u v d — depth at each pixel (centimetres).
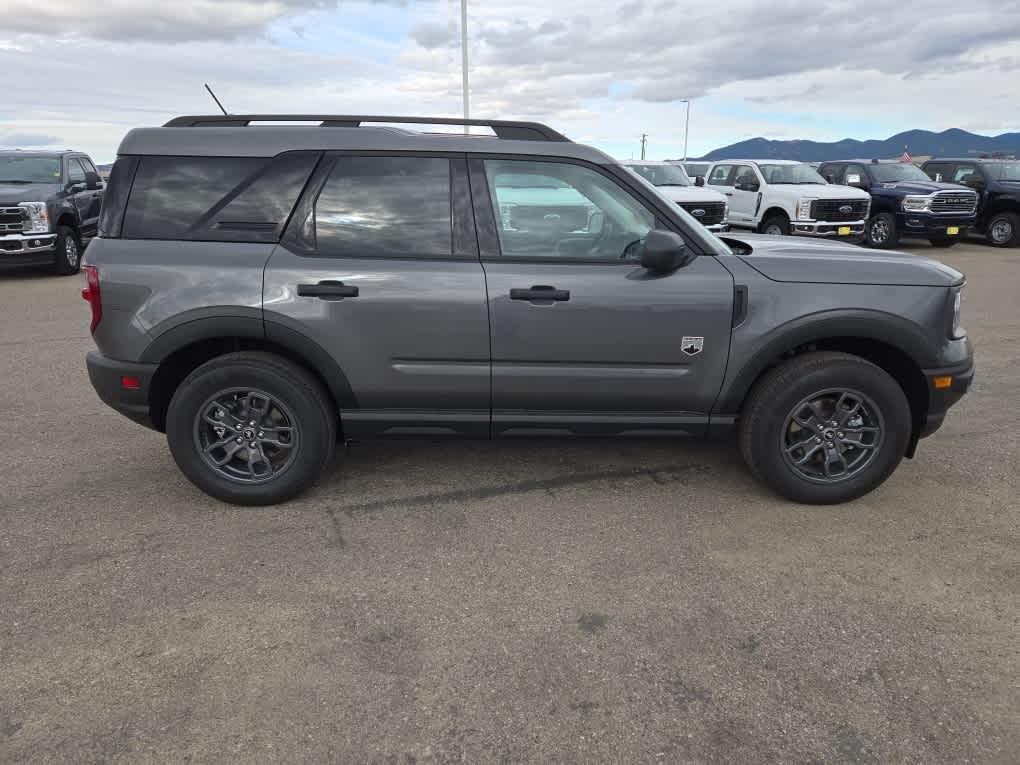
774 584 297
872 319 340
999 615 275
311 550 325
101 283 341
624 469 412
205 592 292
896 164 1627
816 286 343
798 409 350
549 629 268
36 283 1119
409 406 358
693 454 434
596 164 350
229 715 225
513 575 305
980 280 1102
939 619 273
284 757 208
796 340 343
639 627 269
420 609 281
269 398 350
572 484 393
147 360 345
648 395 354
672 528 344
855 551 322
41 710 227
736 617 275
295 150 347
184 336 341
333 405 369
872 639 261
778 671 245
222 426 356
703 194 1373
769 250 381
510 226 349
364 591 293
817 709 227
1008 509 361
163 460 427
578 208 349
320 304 339
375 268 340
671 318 342
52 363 642
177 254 342
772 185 1490
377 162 347
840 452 358
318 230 346
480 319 341
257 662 250
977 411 507
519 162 349
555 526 347
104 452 439
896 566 310
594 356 347
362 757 209
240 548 327
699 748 212
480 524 349
